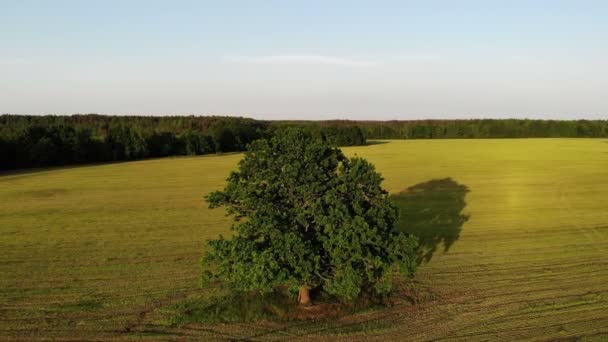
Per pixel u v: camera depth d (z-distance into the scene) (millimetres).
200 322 18281
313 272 18047
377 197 19609
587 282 23016
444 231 33344
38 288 22406
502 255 27625
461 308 19719
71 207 42844
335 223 18094
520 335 17312
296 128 20531
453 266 25500
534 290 21906
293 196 19078
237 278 17375
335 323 18047
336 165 20266
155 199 46781
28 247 29641
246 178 19547
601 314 19156
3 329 17984
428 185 54062
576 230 33656
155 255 27797
